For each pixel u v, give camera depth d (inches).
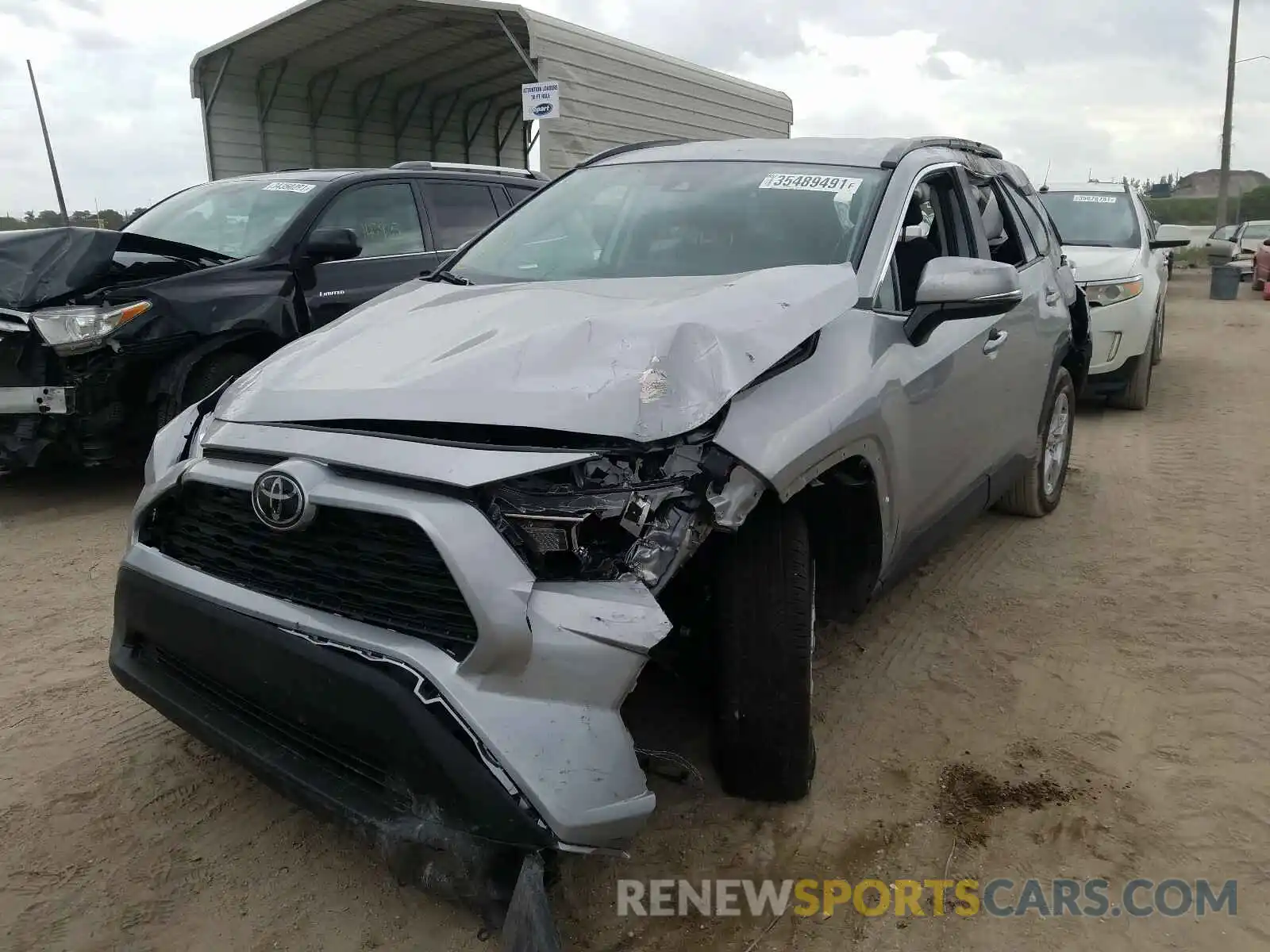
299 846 105.1
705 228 137.3
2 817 109.4
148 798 113.2
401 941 91.7
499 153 585.9
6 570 182.7
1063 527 209.3
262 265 227.1
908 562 134.0
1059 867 102.3
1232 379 394.0
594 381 90.9
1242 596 171.5
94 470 255.9
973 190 166.6
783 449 93.9
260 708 94.0
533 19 385.1
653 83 452.1
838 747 123.3
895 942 92.3
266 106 462.3
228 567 97.3
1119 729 128.4
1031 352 175.3
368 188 256.7
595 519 86.8
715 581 100.5
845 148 150.9
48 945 91.0
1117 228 354.0
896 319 124.2
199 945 91.3
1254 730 128.3
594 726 82.0
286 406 97.5
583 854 82.0
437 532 80.9
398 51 448.8
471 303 120.9
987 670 144.2
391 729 81.6
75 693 137.2
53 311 197.0
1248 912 96.3
